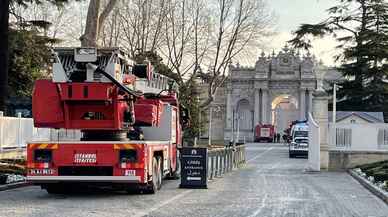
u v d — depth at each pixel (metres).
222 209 14.99
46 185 18.27
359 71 67.94
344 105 69.69
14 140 31.52
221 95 134.38
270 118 133.75
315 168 31.59
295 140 53.38
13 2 36.72
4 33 32.16
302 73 132.12
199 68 64.19
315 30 60.53
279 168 35.06
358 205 16.53
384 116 68.38
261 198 17.81
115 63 17.31
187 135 55.56
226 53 63.00
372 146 32.78
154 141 19.56
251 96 133.88
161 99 22.39
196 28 62.06
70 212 14.02
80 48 17.16
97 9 34.59
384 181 21.50
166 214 13.91
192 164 21.02
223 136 131.88
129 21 58.34
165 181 23.56
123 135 18.52
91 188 20.17
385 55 65.81
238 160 36.78
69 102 17.62
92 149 17.19
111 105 17.59
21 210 14.28
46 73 41.19
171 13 60.53
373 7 65.81
